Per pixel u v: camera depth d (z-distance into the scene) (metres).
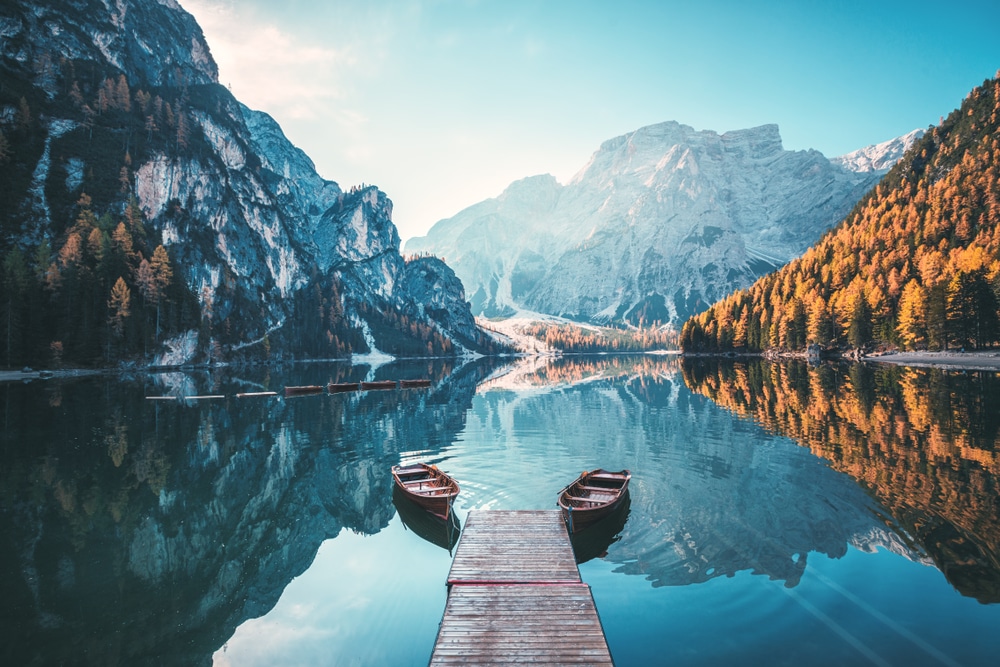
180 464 37.97
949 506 23.83
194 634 16.62
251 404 72.00
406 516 27.67
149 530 25.77
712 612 16.23
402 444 44.09
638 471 32.84
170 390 89.38
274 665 14.81
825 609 16.05
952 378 76.38
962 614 15.43
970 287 107.06
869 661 13.39
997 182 146.00
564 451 39.41
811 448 36.53
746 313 181.12
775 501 25.91
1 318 112.12
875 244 159.62
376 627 16.75
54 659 15.28
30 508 28.47
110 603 18.77
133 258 153.00
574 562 19.44
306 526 26.27
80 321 124.62
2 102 176.00
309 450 42.62
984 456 32.03
